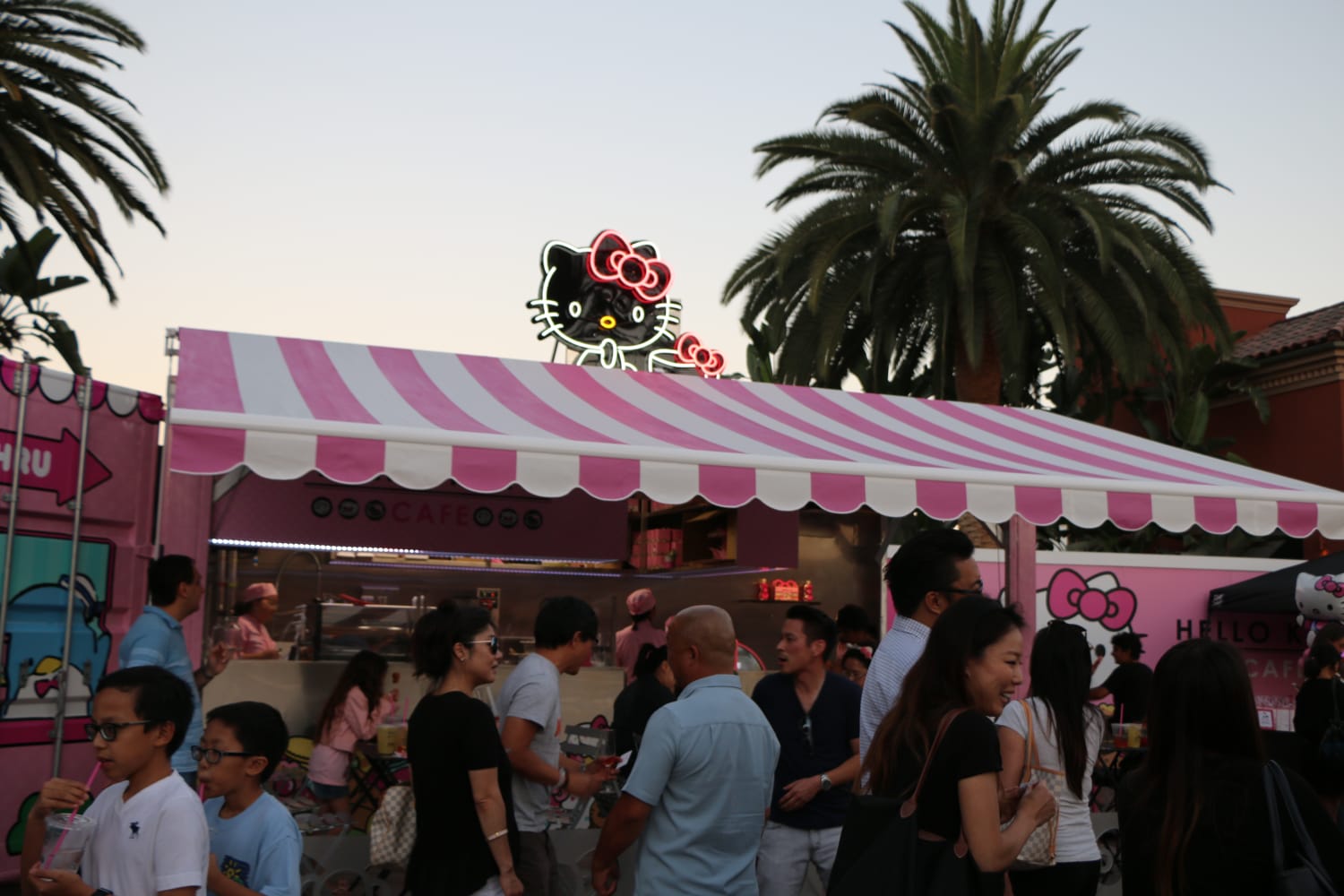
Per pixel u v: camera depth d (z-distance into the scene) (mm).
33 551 5504
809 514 14359
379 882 6203
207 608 11453
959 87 20984
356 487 11328
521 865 4543
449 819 4008
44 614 5566
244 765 3377
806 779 4832
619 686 7879
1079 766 4051
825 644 4949
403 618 8383
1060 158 20891
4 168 17531
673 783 3697
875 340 21531
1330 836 2740
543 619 4746
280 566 11984
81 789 2926
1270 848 2732
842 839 3156
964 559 4273
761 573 14008
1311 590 10656
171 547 8508
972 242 19188
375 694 6410
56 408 5676
